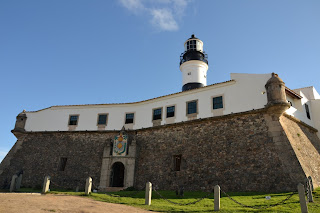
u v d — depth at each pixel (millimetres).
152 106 27141
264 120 19750
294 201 12922
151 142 25297
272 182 17438
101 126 28312
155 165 23844
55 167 27219
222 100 22719
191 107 24391
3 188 26656
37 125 30359
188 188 20922
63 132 28969
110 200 14164
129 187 23062
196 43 36219
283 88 19688
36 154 28562
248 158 19234
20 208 9891
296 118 21875
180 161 23641
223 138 21188
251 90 21422
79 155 27234
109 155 25250
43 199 12820
